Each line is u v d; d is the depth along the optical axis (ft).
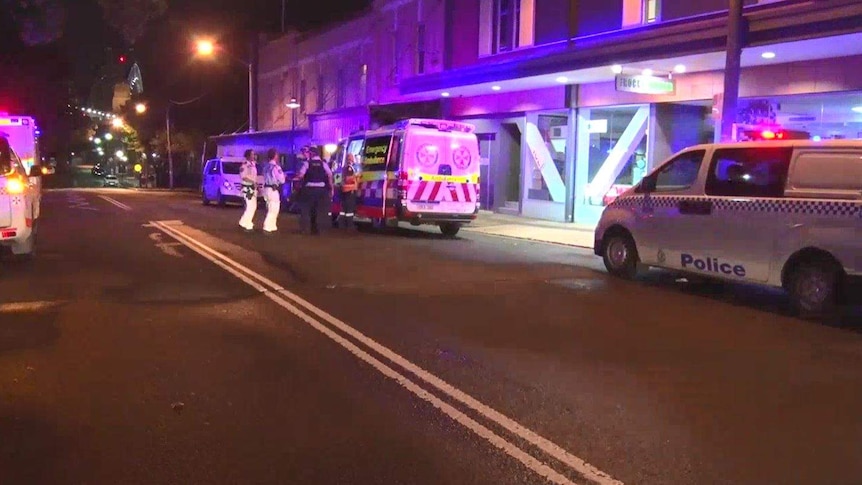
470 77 72.28
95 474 14.97
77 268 39.40
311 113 119.85
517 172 82.17
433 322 27.76
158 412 18.39
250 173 59.21
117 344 24.39
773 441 16.81
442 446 16.43
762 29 45.42
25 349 23.71
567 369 22.13
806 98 51.37
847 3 40.91
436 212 57.47
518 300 32.17
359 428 17.44
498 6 79.25
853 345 25.48
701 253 33.96
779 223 30.58
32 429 17.29
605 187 67.62
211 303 30.71
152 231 58.44
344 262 42.14
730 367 22.59
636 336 26.25
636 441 16.75
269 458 15.76
